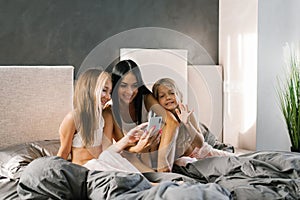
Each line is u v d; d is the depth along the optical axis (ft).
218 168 8.29
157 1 12.57
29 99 10.54
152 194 6.02
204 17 13.25
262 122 12.38
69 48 11.59
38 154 9.27
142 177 6.86
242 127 12.78
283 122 12.69
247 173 7.89
